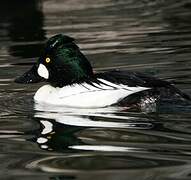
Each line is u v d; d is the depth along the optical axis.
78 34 21.66
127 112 10.39
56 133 9.25
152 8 29.52
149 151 8.07
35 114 10.68
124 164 7.55
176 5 30.47
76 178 7.08
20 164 7.74
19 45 20.38
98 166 7.51
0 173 7.39
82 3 34.00
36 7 33.34
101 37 20.58
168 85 10.80
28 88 13.22
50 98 11.55
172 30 21.44
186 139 8.56
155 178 6.95
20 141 8.91
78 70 11.63
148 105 10.44
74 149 8.31
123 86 10.84
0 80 14.23
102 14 27.97
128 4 32.19
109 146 8.38
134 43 18.84
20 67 16.02
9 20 28.64
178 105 10.27
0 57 18.11
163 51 16.89
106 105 10.80
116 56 16.59
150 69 14.22
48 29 23.81
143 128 9.27
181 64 14.68
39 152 8.26
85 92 11.12
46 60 11.91
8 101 11.88
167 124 9.43
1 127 9.85
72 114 10.50
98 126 9.54
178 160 7.62
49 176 7.20
